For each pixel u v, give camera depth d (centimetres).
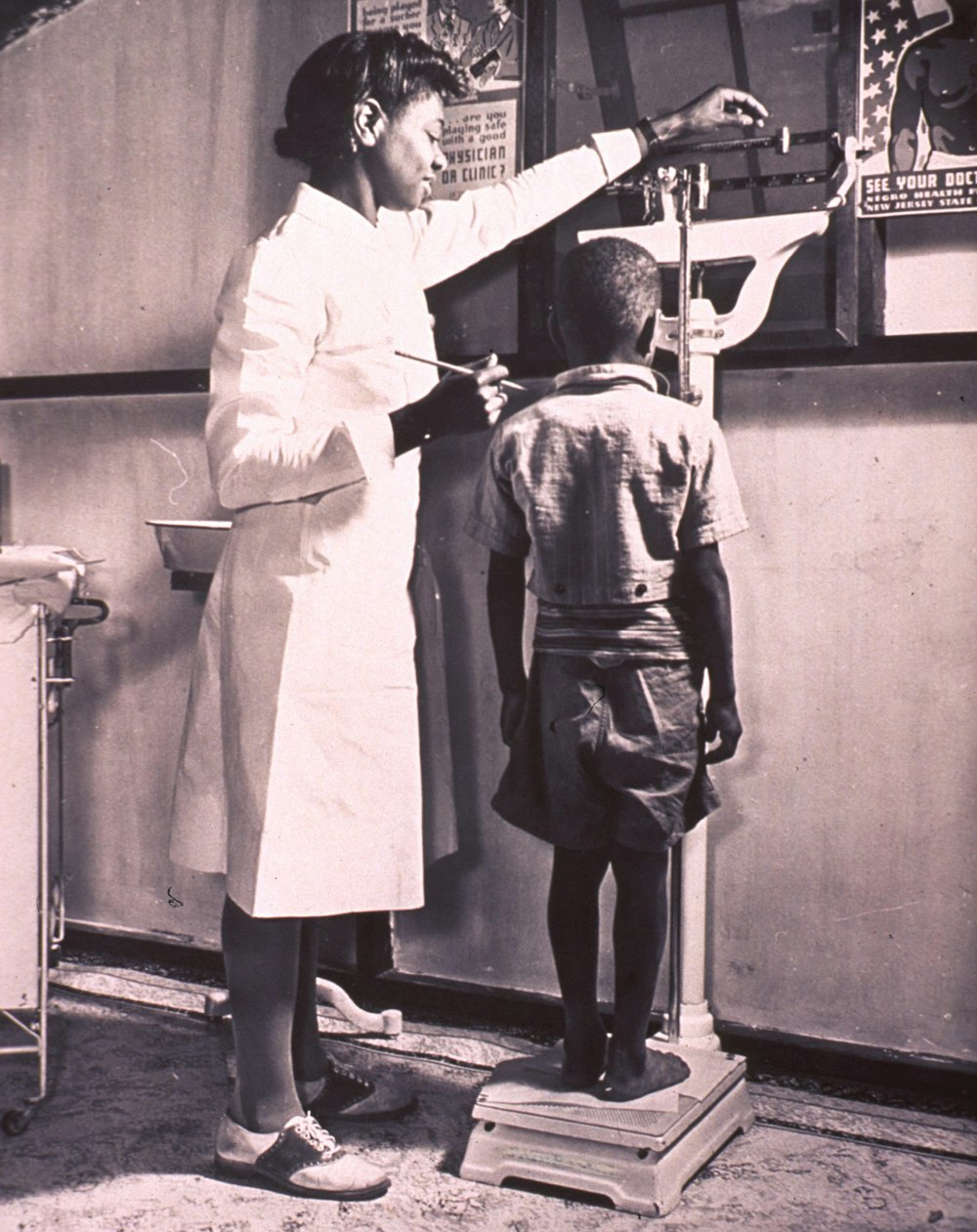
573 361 201
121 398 296
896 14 217
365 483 195
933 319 222
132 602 297
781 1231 183
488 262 255
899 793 227
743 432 235
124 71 289
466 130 252
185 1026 263
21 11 296
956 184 215
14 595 220
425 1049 249
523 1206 192
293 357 192
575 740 191
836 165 221
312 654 193
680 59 234
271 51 273
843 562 229
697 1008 232
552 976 257
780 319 227
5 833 222
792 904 236
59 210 300
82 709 303
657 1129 190
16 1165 205
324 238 198
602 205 242
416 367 212
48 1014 269
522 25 245
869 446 226
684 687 191
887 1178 198
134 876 301
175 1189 198
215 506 286
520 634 209
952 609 222
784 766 235
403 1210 191
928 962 226
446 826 249
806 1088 230
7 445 308
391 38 204
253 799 192
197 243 285
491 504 204
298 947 203
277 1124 202
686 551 190
